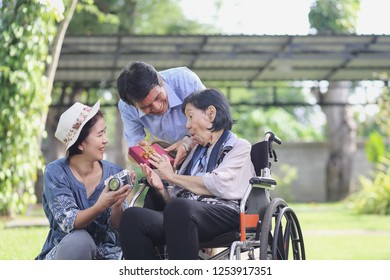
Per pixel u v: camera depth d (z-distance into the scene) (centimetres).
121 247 375
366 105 1503
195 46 1239
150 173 395
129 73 411
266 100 2589
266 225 373
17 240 741
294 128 2475
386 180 1432
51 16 843
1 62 874
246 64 1355
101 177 406
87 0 885
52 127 1745
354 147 1909
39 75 889
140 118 449
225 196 382
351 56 1282
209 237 373
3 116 896
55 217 382
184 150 409
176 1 1853
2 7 872
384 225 1103
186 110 396
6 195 930
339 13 1638
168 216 357
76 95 1625
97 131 391
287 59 1298
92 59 1230
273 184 390
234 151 390
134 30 1750
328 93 1873
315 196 2042
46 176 391
